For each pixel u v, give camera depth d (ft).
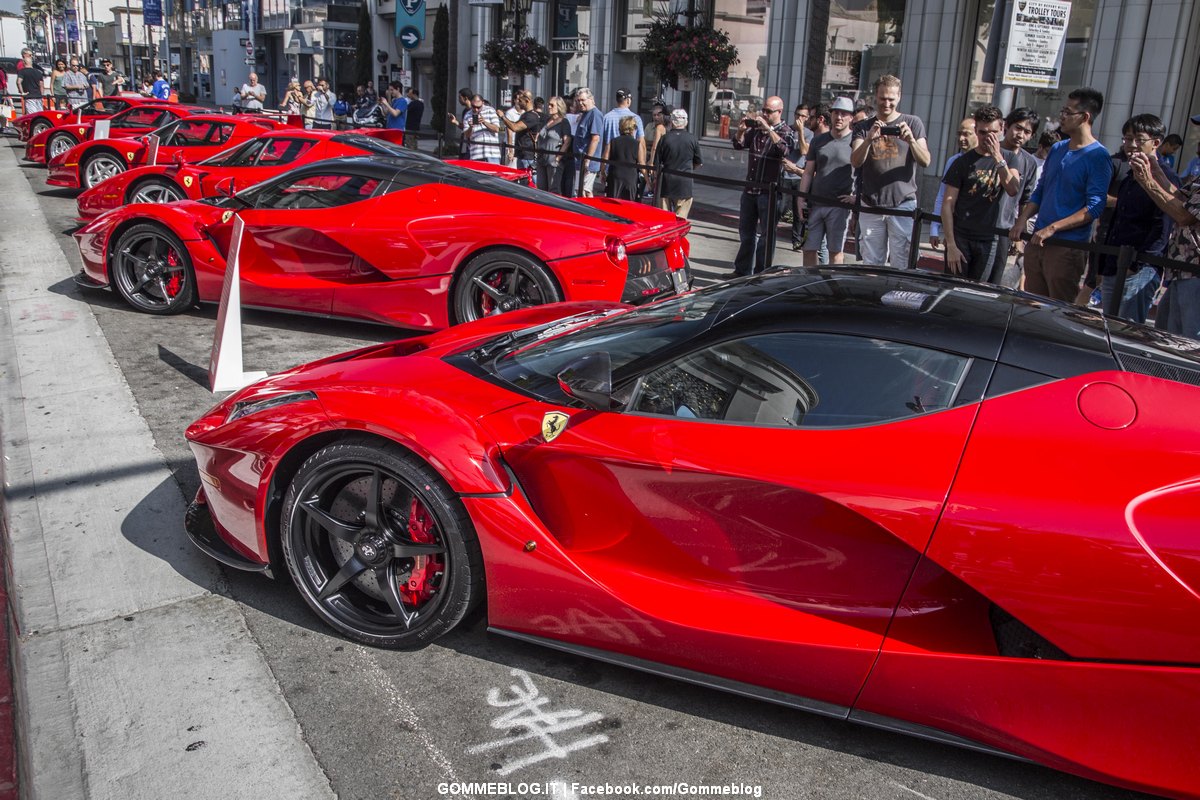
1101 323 8.82
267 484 9.41
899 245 22.58
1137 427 7.28
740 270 29.01
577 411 8.71
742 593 8.36
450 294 19.26
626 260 18.44
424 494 8.63
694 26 48.29
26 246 28.68
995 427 7.52
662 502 8.35
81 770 7.57
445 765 7.75
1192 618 6.77
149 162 36.24
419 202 19.65
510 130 44.09
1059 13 20.80
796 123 31.91
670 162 32.27
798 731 8.36
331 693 8.63
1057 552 7.05
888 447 7.67
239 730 8.09
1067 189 18.53
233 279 16.70
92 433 14.51
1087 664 7.07
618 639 8.53
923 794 7.63
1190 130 31.83
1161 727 6.97
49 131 46.83
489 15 82.89
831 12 45.47
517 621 8.87
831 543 7.88
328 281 20.31
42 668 8.84
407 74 81.82
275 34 149.07
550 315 12.45
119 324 20.71
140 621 9.68
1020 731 7.39
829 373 8.13
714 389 8.42
